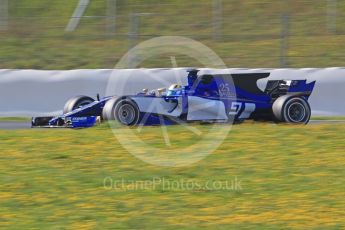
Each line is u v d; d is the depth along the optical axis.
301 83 45.25
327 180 29.16
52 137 36.72
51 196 27.52
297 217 25.14
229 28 73.19
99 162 31.73
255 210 25.94
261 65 63.31
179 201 26.95
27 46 67.56
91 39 68.88
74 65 63.75
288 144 34.69
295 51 67.25
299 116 43.66
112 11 77.69
